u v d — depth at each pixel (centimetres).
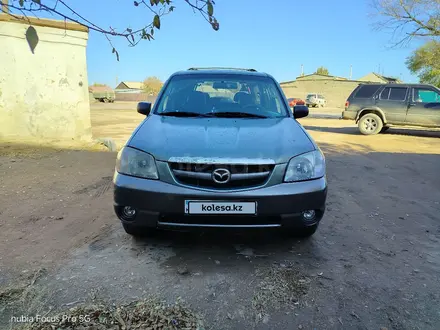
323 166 288
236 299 236
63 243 313
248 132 306
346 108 1284
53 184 500
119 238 325
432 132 1358
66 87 816
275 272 271
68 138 829
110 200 435
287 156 273
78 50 820
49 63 789
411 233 355
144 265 277
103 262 281
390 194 497
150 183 266
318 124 1764
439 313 227
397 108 1191
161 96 399
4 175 538
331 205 438
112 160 661
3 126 761
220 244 317
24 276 257
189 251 302
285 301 235
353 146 973
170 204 262
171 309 224
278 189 264
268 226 268
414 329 212
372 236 345
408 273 275
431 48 2348
